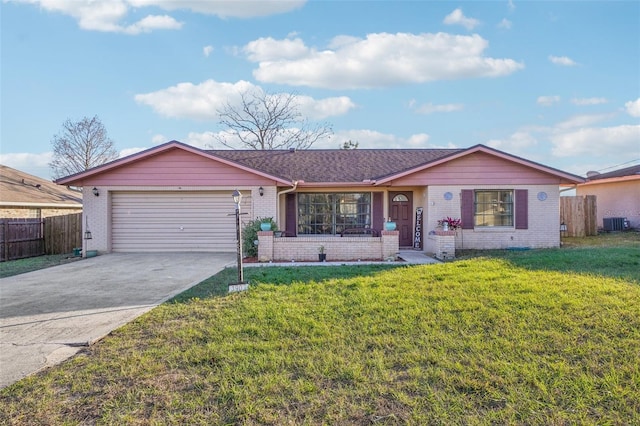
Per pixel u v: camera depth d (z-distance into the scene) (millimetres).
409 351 3916
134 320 5312
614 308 4883
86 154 33469
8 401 3156
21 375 3643
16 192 17828
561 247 12852
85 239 13531
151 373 3598
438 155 16906
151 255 13109
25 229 14344
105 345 4379
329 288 6668
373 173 14797
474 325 4570
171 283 8117
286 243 11461
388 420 2758
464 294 5844
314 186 14039
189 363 3797
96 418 2889
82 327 5074
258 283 7246
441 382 3277
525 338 4133
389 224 11688
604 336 4094
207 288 7180
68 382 3473
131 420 2844
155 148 13430
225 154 17500
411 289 6297
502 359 3660
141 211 13891
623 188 18438
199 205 13883
